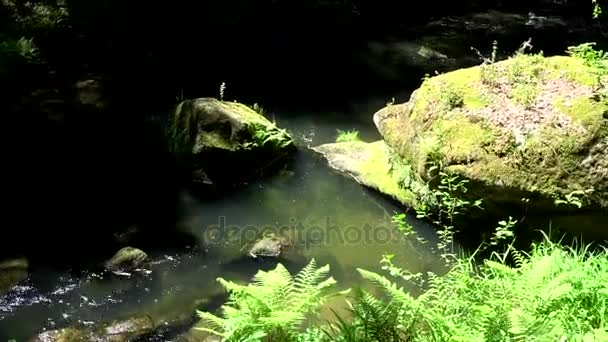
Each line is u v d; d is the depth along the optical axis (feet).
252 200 24.11
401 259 20.45
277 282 14.44
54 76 32.24
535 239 19.88
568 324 14.23
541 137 19.45
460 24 51.31
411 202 22.57
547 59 22.53
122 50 36.70
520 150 19.49
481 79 22.22
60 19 36.96
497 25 51.29
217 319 14.01
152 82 33.83
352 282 19.06
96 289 18.65
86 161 25.59
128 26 39.06
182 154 25.57
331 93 35.68
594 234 19.34
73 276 19.16
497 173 19.45
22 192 23.16
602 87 20.36
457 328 13.92
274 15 44.55
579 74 21.16
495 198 19.76
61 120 28.17
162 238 21.45
